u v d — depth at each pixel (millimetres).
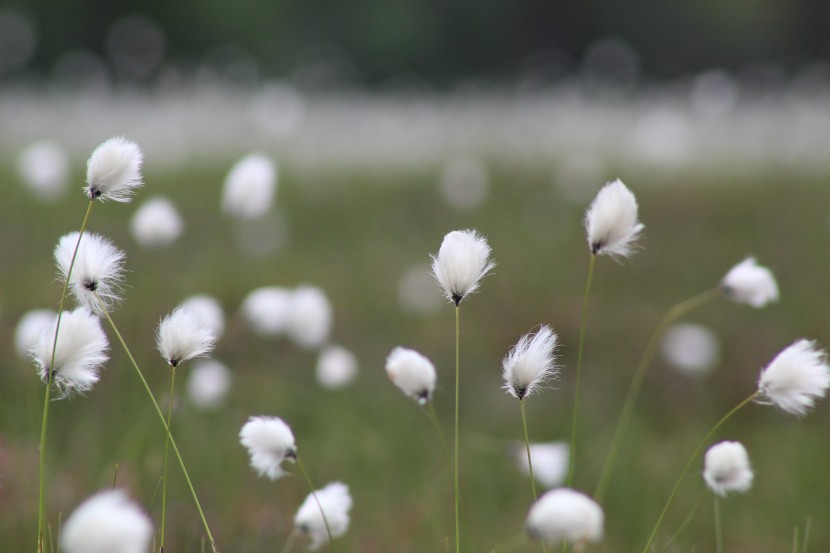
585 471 5020
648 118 21266
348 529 4188
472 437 5359
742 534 4430
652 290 8727
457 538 2426
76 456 4348
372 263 9531
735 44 40938
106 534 1511
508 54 39938
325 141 18703
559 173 15062
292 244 10344
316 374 6113
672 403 6258
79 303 2480
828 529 4453
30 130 17750
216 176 14016
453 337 7273
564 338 7336
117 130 18094
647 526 4402
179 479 4352
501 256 10031
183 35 34344
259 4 35188
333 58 35562
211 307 3947
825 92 26719
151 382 5312
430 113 23031
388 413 5750
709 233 11180
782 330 7438
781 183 14773
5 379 4914
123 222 9930
